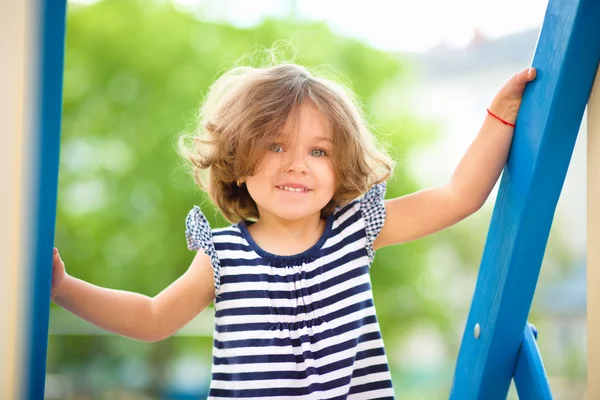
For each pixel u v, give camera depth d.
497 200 1.25
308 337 1.26
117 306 1.26
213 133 1.37
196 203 6.25
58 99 1.01
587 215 1.12
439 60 7.38
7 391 0.98
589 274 1.11
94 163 6.35
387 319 6.82
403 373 7.04
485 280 1.25
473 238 7.52
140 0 6.48
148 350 6.33
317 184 1.29
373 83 6.73
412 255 6.78
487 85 7.45
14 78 0.98
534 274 1.17
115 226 6.30
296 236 1.33
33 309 1.03
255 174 1.29
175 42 6.38
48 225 1.03
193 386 6.25
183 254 6.26
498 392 1.23
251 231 1.36
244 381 1.24
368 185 1.37
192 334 6.01
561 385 7.13
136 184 6.32
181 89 6.30
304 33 6.50
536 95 1.16
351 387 1.28
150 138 6.30
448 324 7.14
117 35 6.40
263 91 1.31
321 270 1.30
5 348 0.98
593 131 1.09
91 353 6.38
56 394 6.33
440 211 1.32
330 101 1.32
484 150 1.25
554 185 1.13
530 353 1.18
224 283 1.29
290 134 1.28
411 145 6.85
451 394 1.32
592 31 1.06
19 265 0.99
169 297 1.29
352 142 1.32
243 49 6.36
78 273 6.29
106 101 6.36
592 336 1.11
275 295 1.28
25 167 1.00
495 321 1.19
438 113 7.24
